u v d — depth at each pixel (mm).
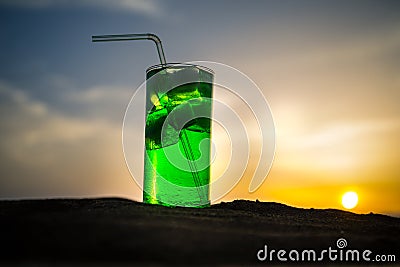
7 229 567
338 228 674
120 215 618
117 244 543
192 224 606
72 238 551
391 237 648
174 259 532
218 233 583
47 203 699
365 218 778
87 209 665
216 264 533
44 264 517
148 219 608
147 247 542
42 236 555
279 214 755
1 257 528
